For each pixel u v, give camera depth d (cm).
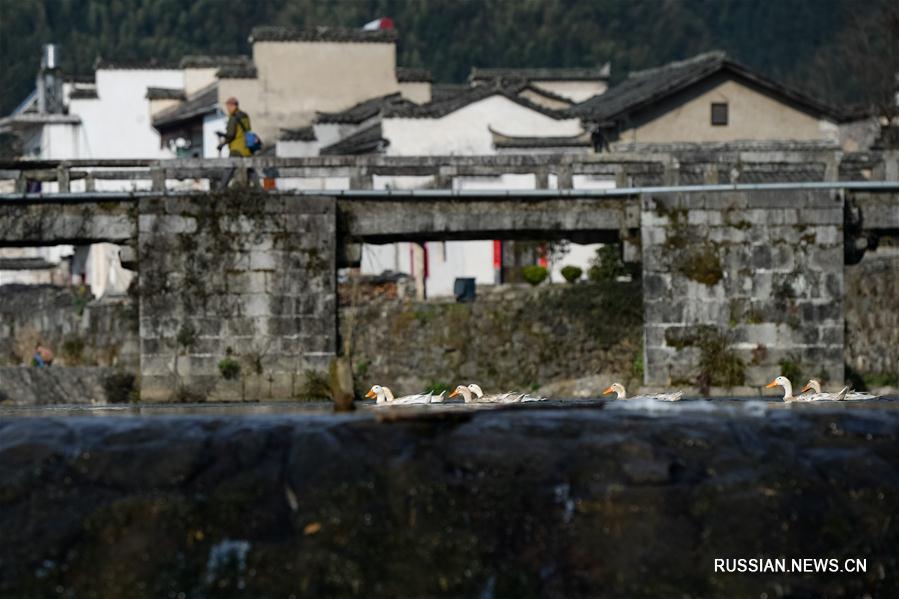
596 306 8794
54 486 3095
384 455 3150
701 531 3039
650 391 6975
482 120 10988
